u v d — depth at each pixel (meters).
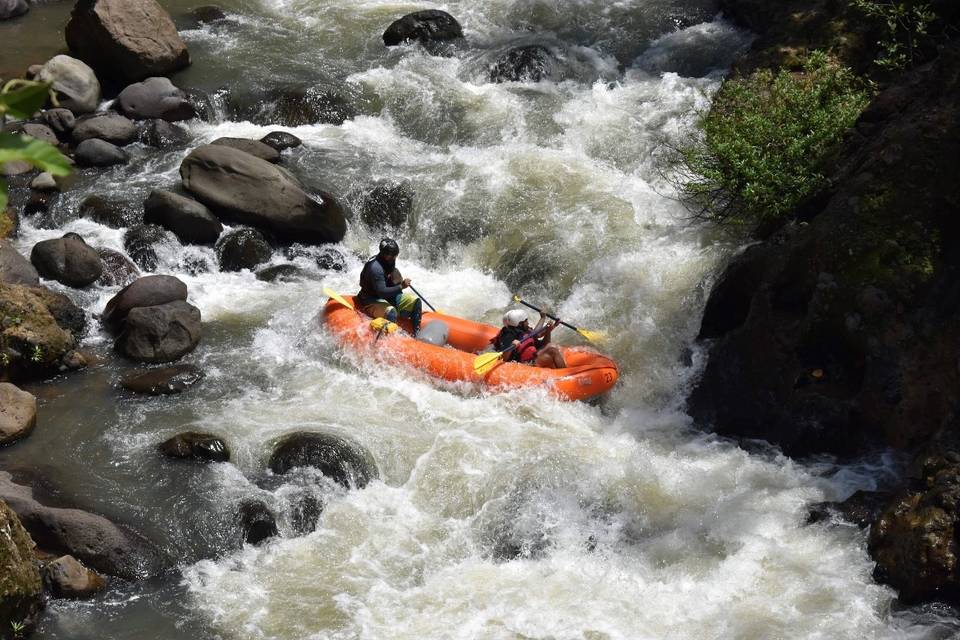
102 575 19.05
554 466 22.06
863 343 21.58
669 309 26.39
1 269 26.11
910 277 21.44
